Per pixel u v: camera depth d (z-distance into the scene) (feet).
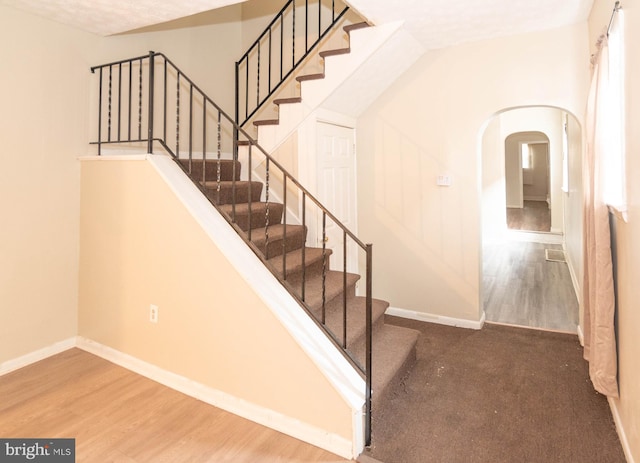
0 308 9.00
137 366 9.16
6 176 8.95
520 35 10.73
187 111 13.42
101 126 10.80
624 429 6.59
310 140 11.43
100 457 6.36
